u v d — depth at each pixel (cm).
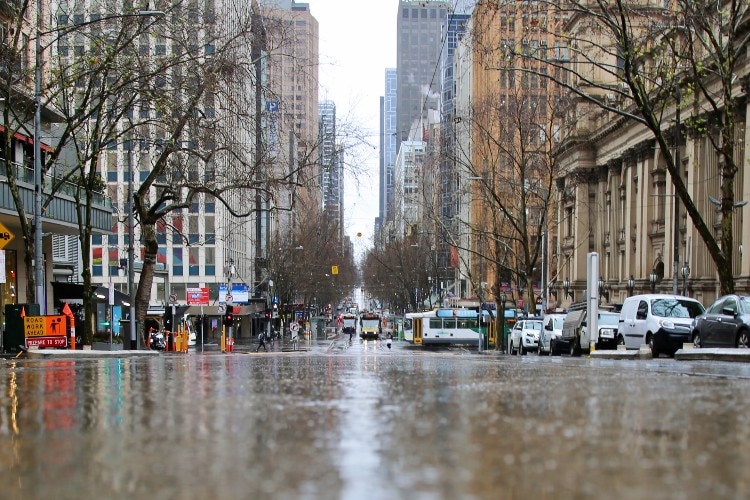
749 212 3959
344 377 1088
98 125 2652
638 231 5788
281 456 480
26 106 2727
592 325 2617
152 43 3306
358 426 593
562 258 7412
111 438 561
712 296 4606
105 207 4019
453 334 6594
